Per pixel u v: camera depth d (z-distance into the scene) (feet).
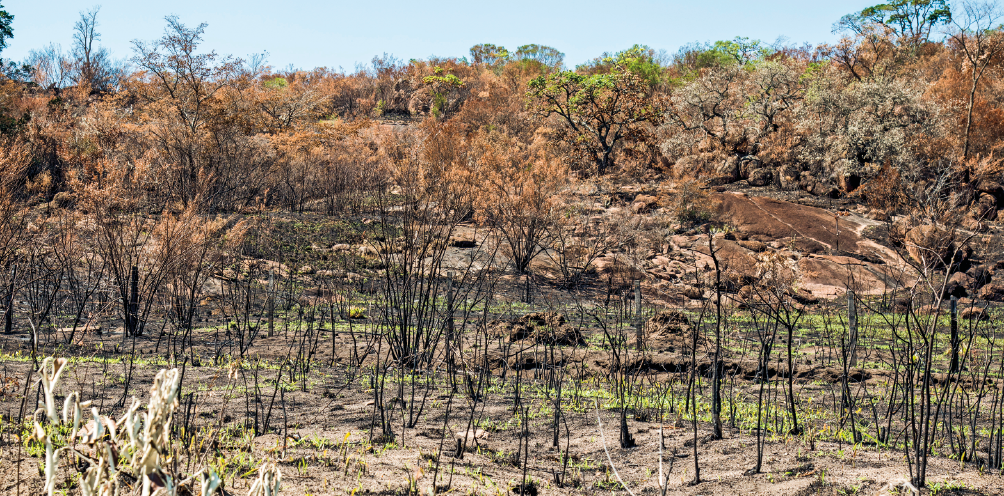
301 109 138.21
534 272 70.49
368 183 92.07
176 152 89.51
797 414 23.15
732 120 126.82
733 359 33.50
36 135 92.43
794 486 14.67
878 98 113.80
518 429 20.40
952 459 17.25
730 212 91.15
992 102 120.98
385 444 17.48
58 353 30.19
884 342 41.50
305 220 78.95
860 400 26.32
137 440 6.03
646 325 41.19
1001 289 67.21
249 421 19.17
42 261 40.01
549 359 31.86
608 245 80.94
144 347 33.91
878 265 76.33
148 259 42.45
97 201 46.50
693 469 16.33
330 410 21.74
